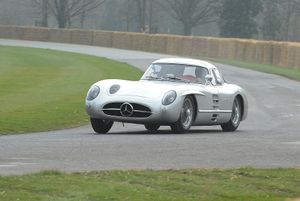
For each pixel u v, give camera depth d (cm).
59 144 2536
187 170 1850
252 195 1555
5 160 2078
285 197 1570
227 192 1575
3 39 16075
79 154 2247
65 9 19975
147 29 17988
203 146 2594
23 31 16200
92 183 1599
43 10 19712
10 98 4809
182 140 2794
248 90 6606
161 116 3011
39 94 5162
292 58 9744
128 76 7206
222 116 3375
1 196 1434
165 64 3331
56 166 1962
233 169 1897
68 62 9488
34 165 1973
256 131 3512
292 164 2164
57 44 14575
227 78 7888
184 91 3103
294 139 2989
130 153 2312
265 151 2495
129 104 3003
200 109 3195
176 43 12469
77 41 15038
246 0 18825
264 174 1830
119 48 13900
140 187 1587
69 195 1471
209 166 2062
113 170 1823
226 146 2619
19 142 2609
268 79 7969
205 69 3344
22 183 1571
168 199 1471
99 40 14512
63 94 5200
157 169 1916
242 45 11050
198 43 12019
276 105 5384
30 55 10831
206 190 1588
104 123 3155
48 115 3856
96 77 6956
